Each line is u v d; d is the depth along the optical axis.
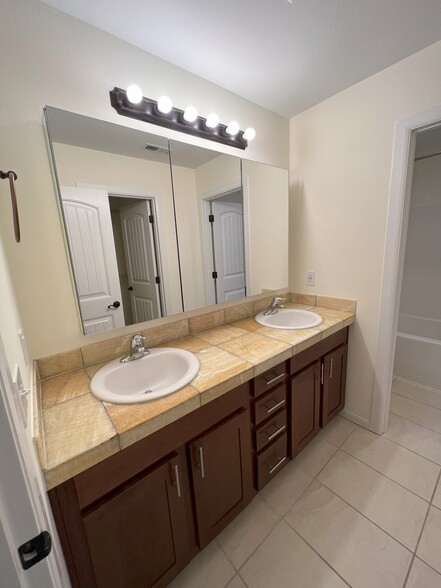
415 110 1.29
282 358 1.22
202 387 0.94
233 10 0.98
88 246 1.11
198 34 1.09
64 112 0.99
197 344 1.35
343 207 1.65
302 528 1.18
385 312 1.56
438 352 2.06
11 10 0.86
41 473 0.58
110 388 1.05
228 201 1.59
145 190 1.26
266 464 1.28
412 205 2.52
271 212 1.81
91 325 1.15
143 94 1.18
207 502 1.02
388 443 1.64
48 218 1.01
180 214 1.40
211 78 1.38
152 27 1.04
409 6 0.99
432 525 1.16
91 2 0.92
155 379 1.21
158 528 0.88
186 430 0.91
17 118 0.91
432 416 1.84
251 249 1.75
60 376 1.07
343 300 1.74
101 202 1.13
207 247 1.52
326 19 1.04
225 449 1.05
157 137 1.26
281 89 1.50
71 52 0.99
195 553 1.04
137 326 1.30
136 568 0.84
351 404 1.84
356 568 1.02
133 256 1.25
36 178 0.96
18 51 0.89
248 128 1.53
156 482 0.85
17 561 0.34
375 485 1.37
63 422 0.78
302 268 1.95
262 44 1.16
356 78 1.42
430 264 2.47
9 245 0.92
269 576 1.02
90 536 0.73
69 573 0.71
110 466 0.74
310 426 1.54
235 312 1.71
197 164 1.43
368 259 1.59
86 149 1.07
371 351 1.67
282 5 0.97
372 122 1.44
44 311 1.03
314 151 1.73
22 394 0.58
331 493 1.34
